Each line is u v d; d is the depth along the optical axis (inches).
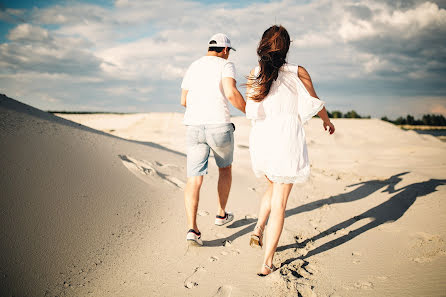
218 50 110.3
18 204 99.0
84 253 93.6
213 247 106.5
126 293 78.5
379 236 110.7
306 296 76.4
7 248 82.5
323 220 132.9
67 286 79.1
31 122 163.2
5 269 76.5
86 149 162.4
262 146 91.5
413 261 88.2
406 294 71.4
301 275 86.7
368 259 93.6
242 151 358.6
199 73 108.1
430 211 127.1
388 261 90.6
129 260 95.2
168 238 112.0
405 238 105.6
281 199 89.2
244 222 130.8
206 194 165.3
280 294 76.9
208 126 106.5
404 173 213.5
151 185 159.6
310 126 692.1
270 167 89.4
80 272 85.4
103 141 193.2
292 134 88.8
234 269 91.4
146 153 212.7
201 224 126.8
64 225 101.3
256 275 87.5
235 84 104.0
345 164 279.4
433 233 105.7
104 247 99.2
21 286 74.4
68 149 150.4
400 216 128.1
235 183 194.4
